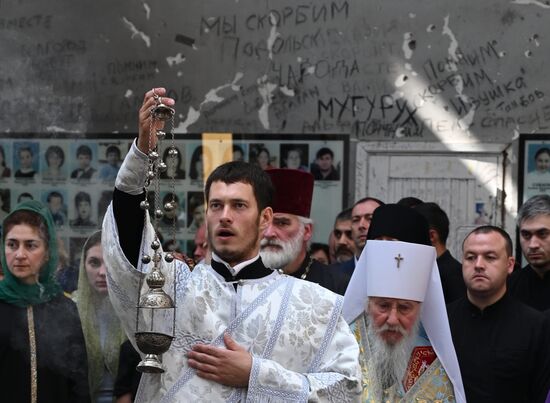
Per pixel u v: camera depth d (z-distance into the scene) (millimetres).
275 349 3586
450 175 8523
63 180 8828
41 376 4320
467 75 8531
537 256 5938
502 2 8500
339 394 3562
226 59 8797
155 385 3537
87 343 4793
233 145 8734
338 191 8609
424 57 8578
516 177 8453
